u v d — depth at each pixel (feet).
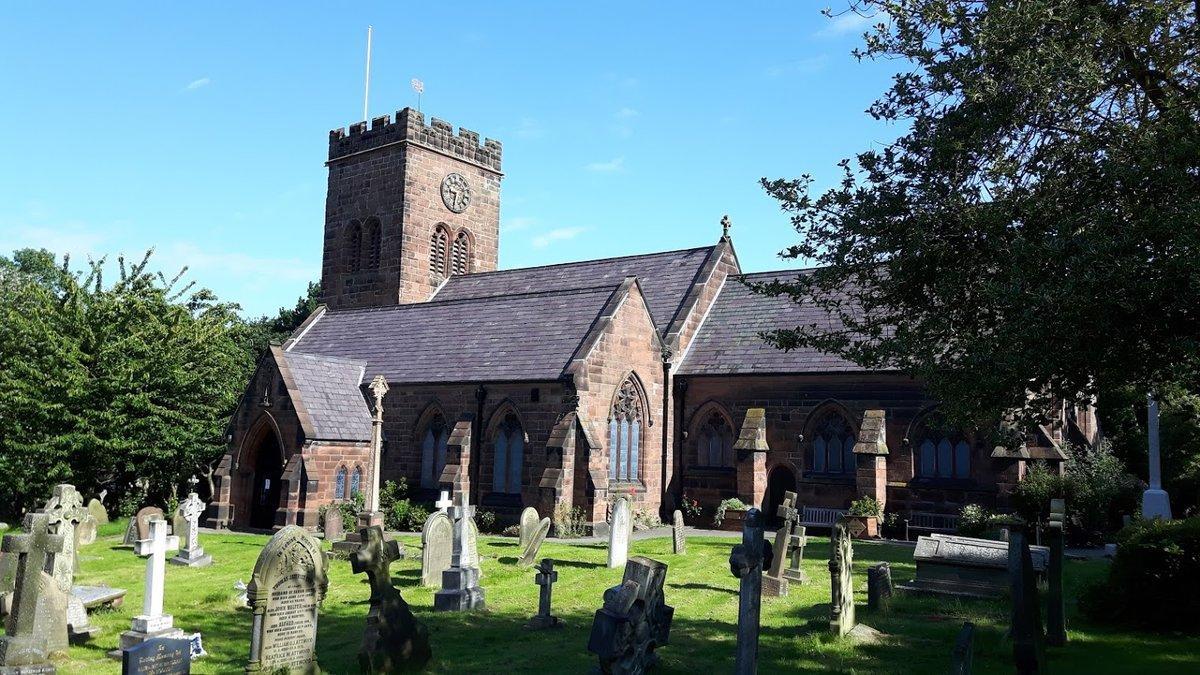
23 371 117.70
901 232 45.60
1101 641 49.39
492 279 170.40
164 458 123.65
